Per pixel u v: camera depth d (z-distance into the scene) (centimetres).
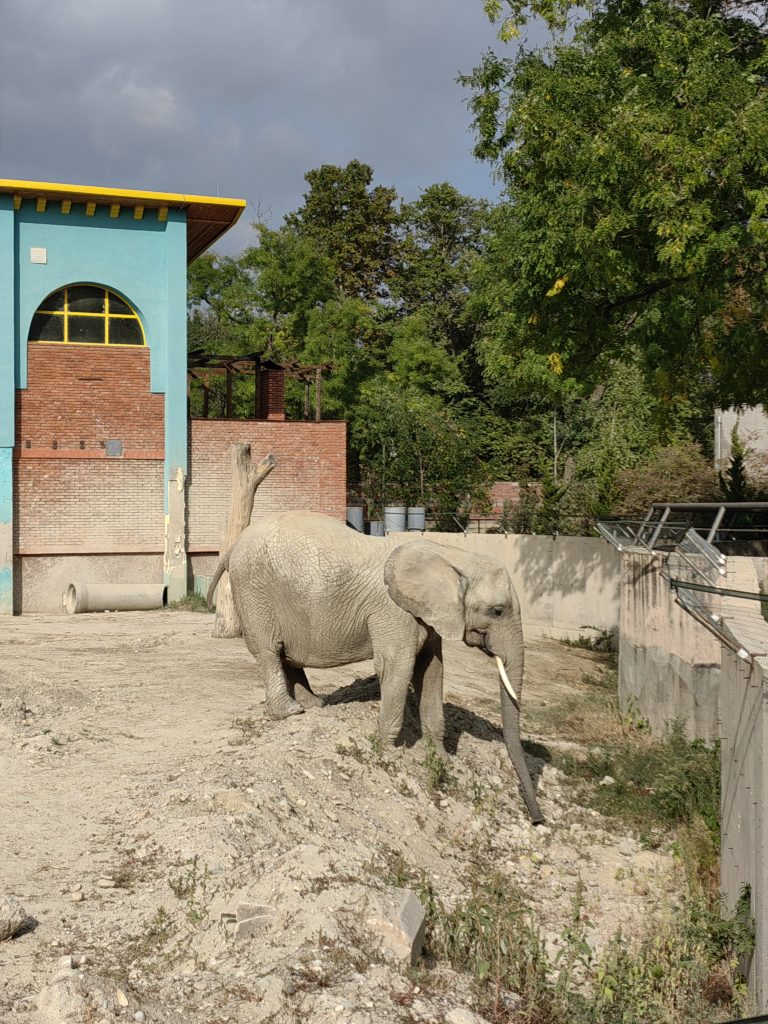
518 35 1561
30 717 1112
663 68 1388
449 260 5444
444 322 5203
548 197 1476
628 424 3158
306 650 1000
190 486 2459
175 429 2412
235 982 569
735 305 1488
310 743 952
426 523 3259
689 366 1697
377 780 928
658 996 675
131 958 596
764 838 702
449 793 973
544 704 1571
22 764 935
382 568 969
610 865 925
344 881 698
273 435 2539
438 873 834
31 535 2323
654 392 1708
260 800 805
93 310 2394
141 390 2405
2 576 2277
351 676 1407
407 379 4428
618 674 1706
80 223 2356
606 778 1125
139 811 813
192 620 2036
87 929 628
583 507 2577
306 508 2567
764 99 1345
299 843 773
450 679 1606
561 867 912
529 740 1242
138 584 2327
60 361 2352
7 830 771
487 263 1836
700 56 1359
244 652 1557
